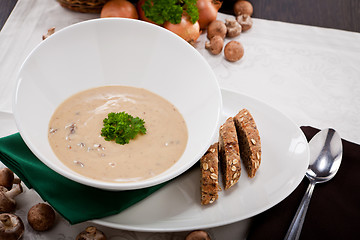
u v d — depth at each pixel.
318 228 0.64
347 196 0.68
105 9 0.85
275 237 0.64
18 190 0.66
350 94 0.86
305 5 0.98
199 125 0.67
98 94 0.71
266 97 0.83
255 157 0.65
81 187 0.62
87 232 0.61
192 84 0.70
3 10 0.90
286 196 0.63
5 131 0.70
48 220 0.63
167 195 0.63
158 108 0.70
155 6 0.82
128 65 0.72
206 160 0.63
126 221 0.60
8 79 0.80
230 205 0.63
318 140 0.73
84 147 0.65
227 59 0.88
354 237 0.64
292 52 0.90
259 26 0.94
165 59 0.72
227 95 0.73
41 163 0.64
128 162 0.64
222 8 0.96
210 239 0.62
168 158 0.65
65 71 0.69
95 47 0.71
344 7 0.99
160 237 0.65
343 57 0.91
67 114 0.68
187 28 0.84
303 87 0.85
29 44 0.86
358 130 0.81
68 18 0.91
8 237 0.61
